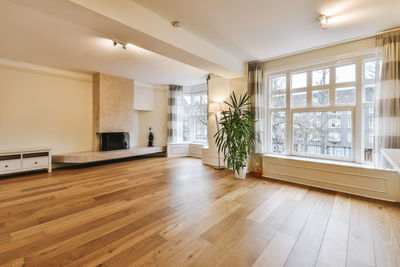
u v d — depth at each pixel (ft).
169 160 18.75
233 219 6.93
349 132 10.37
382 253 5.09
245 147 12.16
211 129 16.40
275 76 13.00
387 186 8.59
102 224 6.53
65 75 15.56
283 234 5.99
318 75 11.35
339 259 4.87
